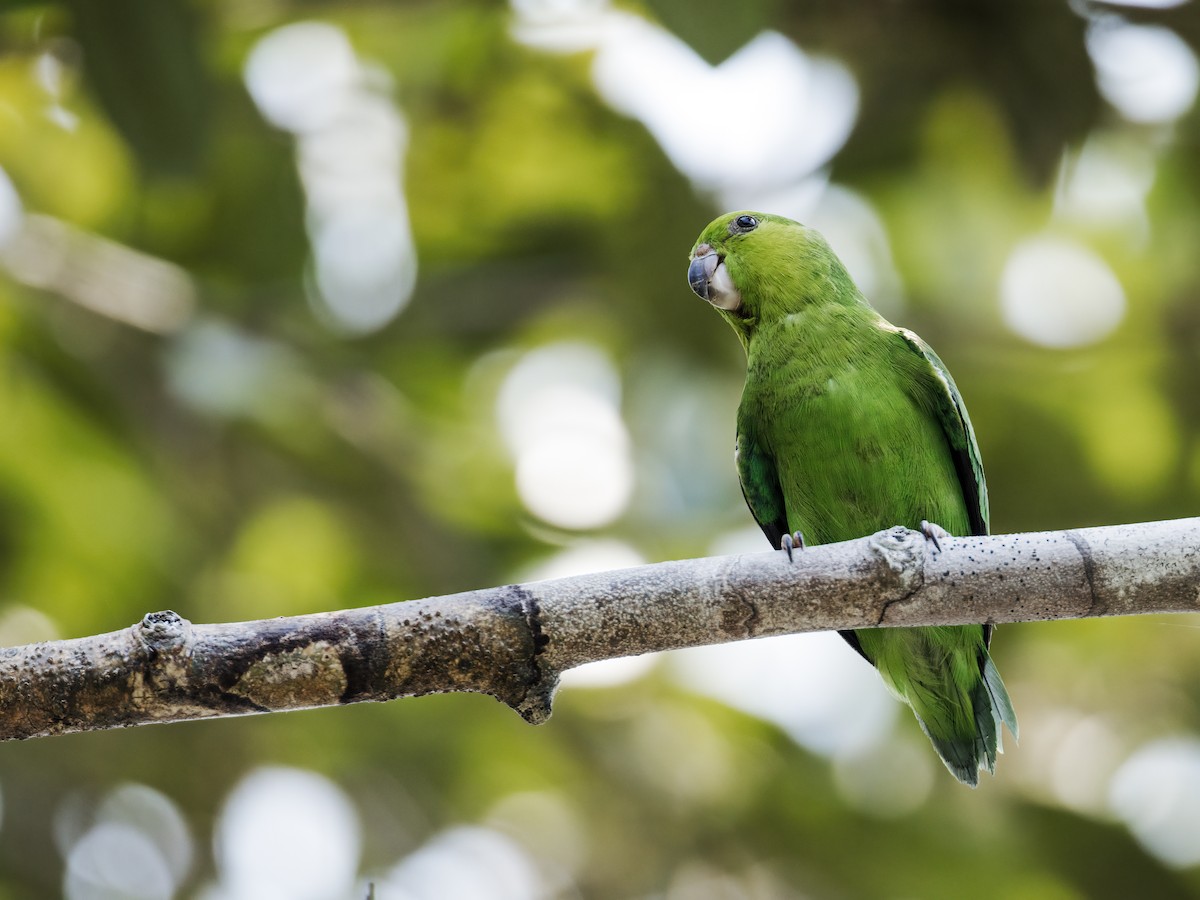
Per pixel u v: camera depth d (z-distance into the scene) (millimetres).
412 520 13766
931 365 8273
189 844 13383
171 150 9438
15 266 13008
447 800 13477
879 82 12914
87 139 13109
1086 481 14570
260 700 5410
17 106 12688
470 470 13898
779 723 13055
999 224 14367
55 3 9328
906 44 12523
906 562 5824
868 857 12797
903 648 8156
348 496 14016
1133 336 14688
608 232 14711
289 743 13266
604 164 14547
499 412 14812
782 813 12945
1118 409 14758
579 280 15070
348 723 13172
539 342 15227
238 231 14055
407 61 13789
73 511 12562
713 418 14039
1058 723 14180
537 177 14711
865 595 5844
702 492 13688
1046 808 13555
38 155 13266
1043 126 12117
